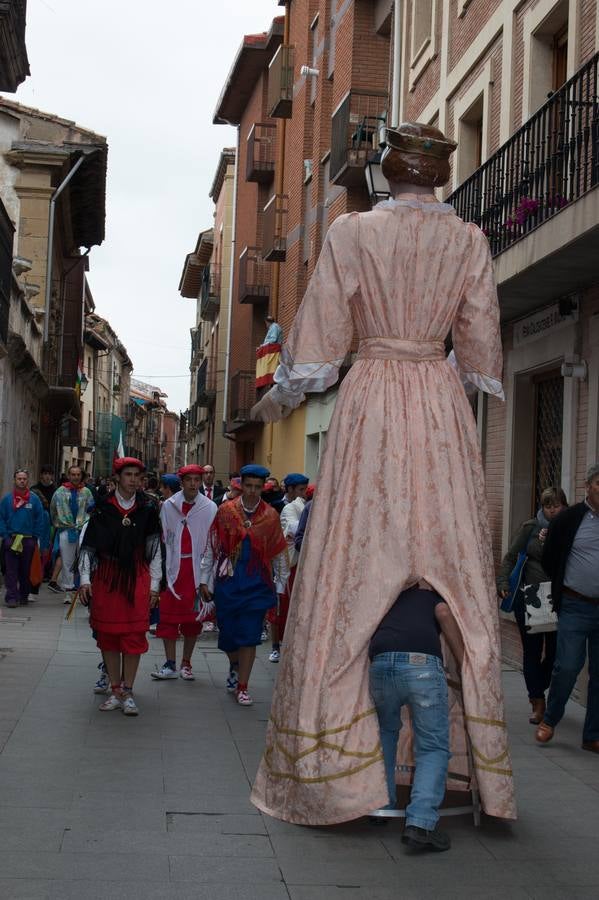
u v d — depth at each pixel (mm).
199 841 5582
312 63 28328
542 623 8773
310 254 27375
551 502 9125
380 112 22984
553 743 8406
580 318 11773
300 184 28688
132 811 6078
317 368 5902
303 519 11633
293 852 5461
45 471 21750
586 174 10445
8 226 18453
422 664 5523
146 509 9000
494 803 5668
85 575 8875
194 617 10648
